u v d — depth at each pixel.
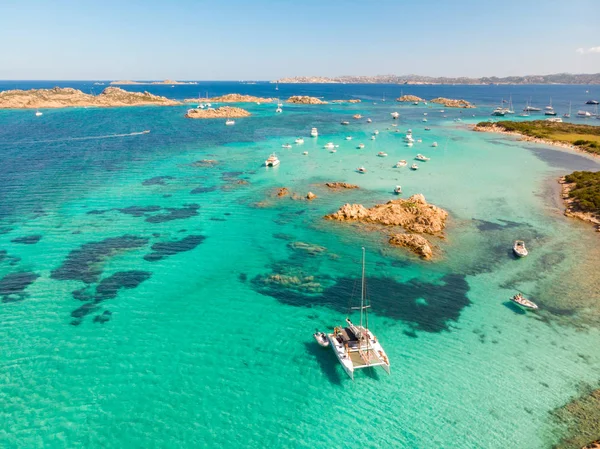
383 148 113.25
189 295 39.78
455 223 58.34
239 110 192.50
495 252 49.56
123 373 29.39
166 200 66.88
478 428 25.36
